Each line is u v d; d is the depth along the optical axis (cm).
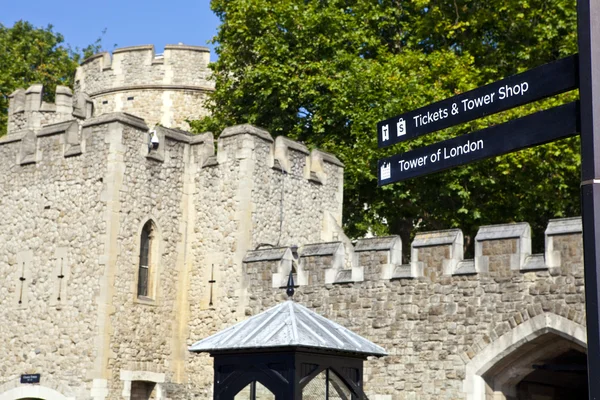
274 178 2333
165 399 2166
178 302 2266
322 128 2852
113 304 2116
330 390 877
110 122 2177
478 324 1812
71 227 2203
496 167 2730
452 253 1869
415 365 1880
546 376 1997
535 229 3000
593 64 727
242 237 2212
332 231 2483
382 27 3178
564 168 2770
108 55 3491
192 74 3416
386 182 964
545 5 3020
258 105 2945
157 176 2253
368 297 1969
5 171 2378
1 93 4031
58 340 2158
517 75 827
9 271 2308
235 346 852
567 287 1709
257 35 2978
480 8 3092
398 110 2730
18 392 2205
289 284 928
